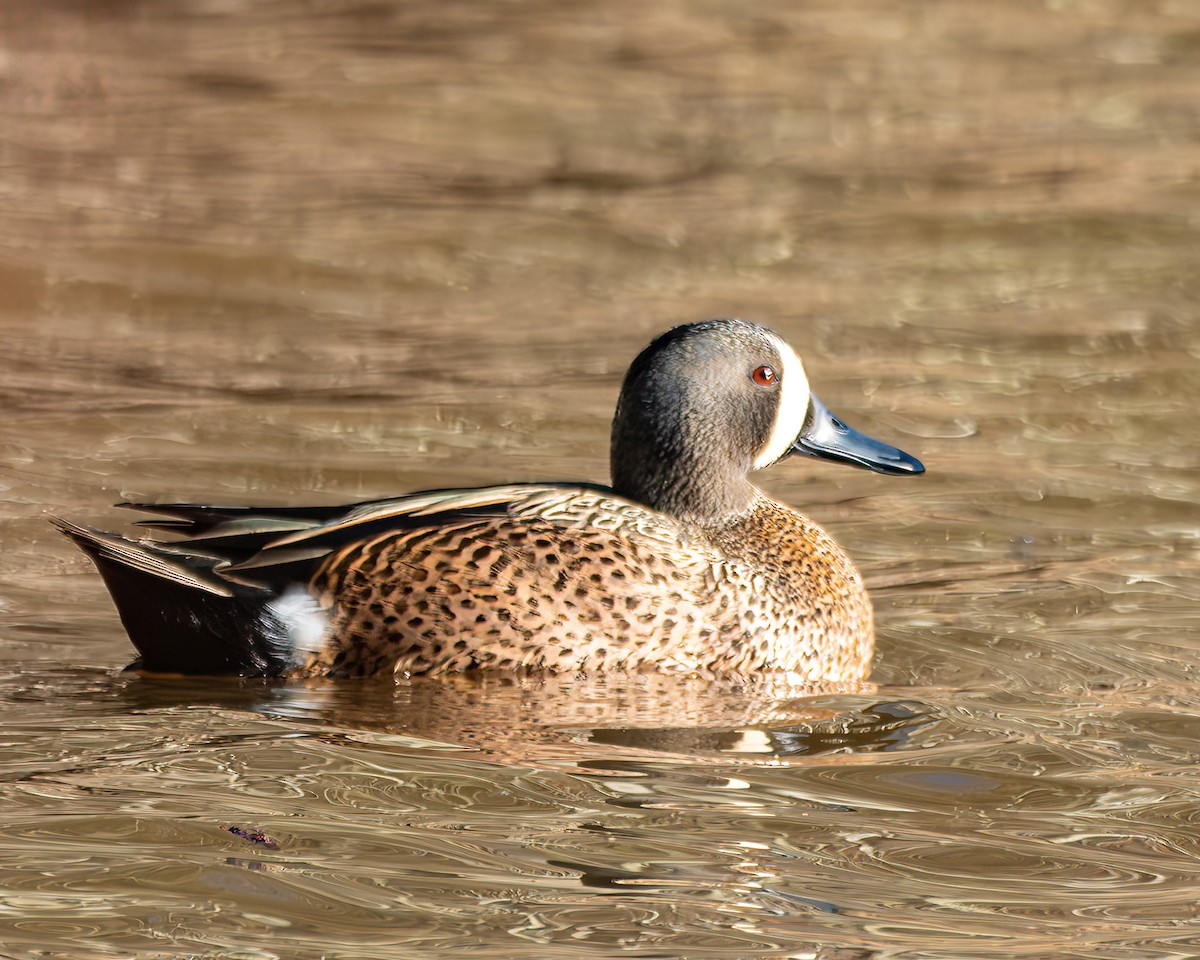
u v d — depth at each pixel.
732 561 10.27
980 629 11.24
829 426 11.48
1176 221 23.73
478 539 9.80
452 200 24.47
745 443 11.00
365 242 22.23
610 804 7.63
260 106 29.31
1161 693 9.77
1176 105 30.44
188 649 9.67
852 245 22.91
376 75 31.52
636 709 9.23
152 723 8.63
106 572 9.62
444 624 9.65
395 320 19.67
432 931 6.26
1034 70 33.19
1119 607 11.72
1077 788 8.03
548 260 22.09
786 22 37.12
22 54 32.72
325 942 6.14
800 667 10.22
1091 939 6.37
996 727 9.02
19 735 8.36
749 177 26.22
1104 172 26.28
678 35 35.66
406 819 7.34
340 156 26.61
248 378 17.41
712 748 8.57
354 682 9.61
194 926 6.22
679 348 10.98
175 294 20.05
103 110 28.91
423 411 16.41
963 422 16.50
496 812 7.48
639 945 6.21
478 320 19.77
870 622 10.70
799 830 7.40
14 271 20.23
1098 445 15.91
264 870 6.72
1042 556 13.01
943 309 20.30
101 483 14.09
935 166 26.77
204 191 24.39
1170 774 8.25
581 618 9.78
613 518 10.22
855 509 14.21
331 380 17.42
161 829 7.09
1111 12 38.25
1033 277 21.59
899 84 32.06
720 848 7.15
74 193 23.92
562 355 18.44
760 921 6.45
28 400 16.38
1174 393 17.44
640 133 28.52
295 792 7.61
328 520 9.94
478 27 35.75
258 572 9.66
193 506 10.02
